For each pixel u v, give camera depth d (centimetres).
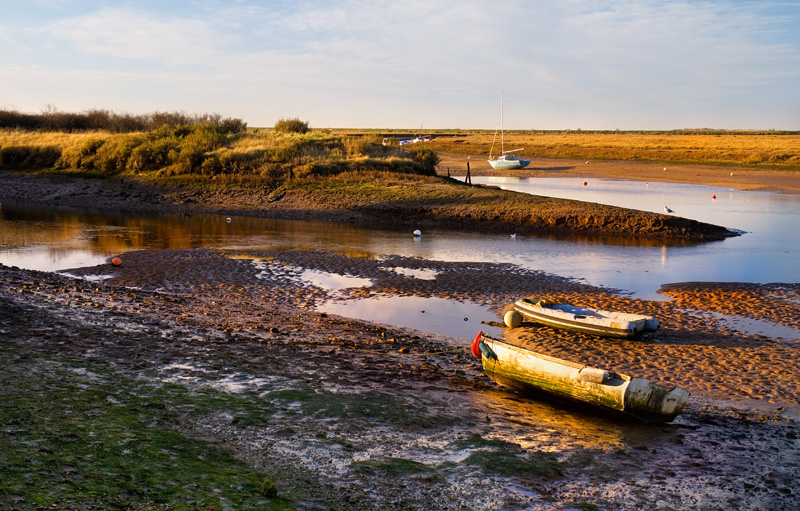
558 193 5166
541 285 2092
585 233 3328
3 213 3847
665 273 2303
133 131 6712
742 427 1003
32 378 877
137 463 650
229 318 1525
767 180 6450
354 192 4166
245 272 2205
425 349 1391
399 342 1428
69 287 1705
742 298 1909
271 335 1374
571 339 1534
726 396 1172
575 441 893
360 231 3334
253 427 810
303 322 1555
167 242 2867
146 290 1906
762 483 790
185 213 4025
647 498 721
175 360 1077
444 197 4006
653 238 3186
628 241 3081
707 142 10869
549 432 925
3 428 684
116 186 4622
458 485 704
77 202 4409
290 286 2030
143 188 4538
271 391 960
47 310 1323
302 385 1006
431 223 3625
